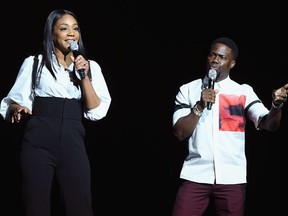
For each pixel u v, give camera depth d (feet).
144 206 39.55
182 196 22.15
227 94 22.50
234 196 22.00
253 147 38.96
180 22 39.81
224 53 22.43
